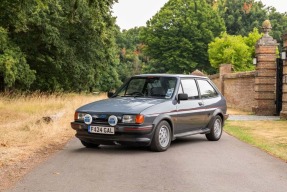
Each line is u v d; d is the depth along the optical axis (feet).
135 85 35.14
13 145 33.65
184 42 259.60
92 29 107.24
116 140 29.91
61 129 45.01
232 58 176.24
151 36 269.64
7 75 85.10
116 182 21.18
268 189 20.16
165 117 31.48
